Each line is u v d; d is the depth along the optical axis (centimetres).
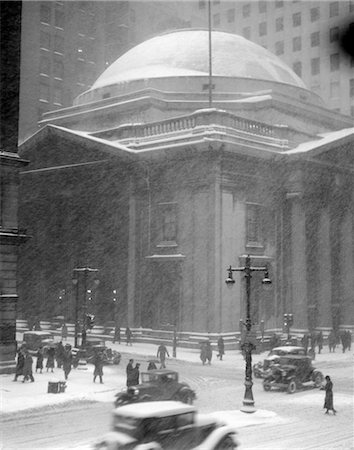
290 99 5241
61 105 8038
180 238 4291
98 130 5238
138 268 4497
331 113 5600
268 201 4544
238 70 5475
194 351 3984
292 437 1759
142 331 4416
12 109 3103
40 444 1656
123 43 8631
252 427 1892
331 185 4800
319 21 8438
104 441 1373
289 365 2636
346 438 1756
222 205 4153
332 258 4938
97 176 4788
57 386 2388
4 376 2855
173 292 4300
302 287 4516
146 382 2142
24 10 7762
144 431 1342
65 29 8188
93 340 3500
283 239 4631
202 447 1409
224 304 4072
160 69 5497
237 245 4234
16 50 3136
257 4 9050
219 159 4112
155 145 4356
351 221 5012
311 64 8475
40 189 5262
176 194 4350
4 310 2961
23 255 5378
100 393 2445
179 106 5028
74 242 4972
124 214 4594
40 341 3650
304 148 4525
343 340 4200
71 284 4950
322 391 2628
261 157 4338
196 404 2277
